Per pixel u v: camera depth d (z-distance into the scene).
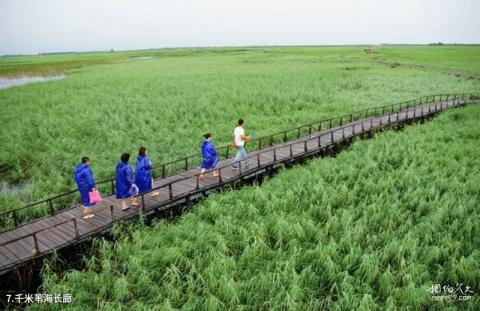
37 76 81.38
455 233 13.38
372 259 11.67
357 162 20.16
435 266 11.73
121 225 12.92
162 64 98.00
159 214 14.41
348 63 89.62
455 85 52.62
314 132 27.58
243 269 11.84
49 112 36.44
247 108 37.78
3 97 46.47
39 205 17.28
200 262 11.83
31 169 22.69
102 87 52.53
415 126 28.81
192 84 53.50
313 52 150.25
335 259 12.13
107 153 24.41
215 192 16.25
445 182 17.25
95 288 10.95
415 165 19.75
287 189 16.69
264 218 14.34
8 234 12.57
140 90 49.06
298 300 10.44
